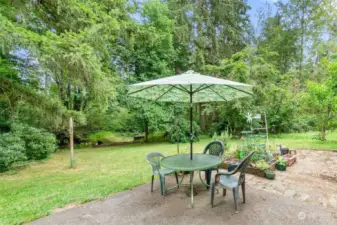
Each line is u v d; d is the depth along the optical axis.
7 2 5.04
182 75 3.14
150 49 10.41
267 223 2.38
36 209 2.83
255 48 11.04
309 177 4.08
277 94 10.70
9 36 3.93
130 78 10.17
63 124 6.77
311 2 14.58
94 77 5.27
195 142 10.12
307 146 7.61
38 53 4.30
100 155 7.47
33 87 6.22
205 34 12.48
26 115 6.63
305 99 9.46
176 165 2.96
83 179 4.29
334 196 3.13
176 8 11.75
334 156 6.01
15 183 4.16
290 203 2.88
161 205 2.87
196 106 12.58
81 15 5.68
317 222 2.40
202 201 2.96
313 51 14.88
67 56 4.61
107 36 6.16
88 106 8.79
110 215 2.62
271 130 11.66
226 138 6.03
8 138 5.32
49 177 4.58
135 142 11.37
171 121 10.36
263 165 4.16
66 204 2.97
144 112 10.05
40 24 6.04
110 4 7.21
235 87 3.24
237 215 2.56
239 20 12.90
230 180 2.90
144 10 10.16
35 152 6.19
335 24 14.45
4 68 5.51
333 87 7.23
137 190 3.45
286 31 15.29
